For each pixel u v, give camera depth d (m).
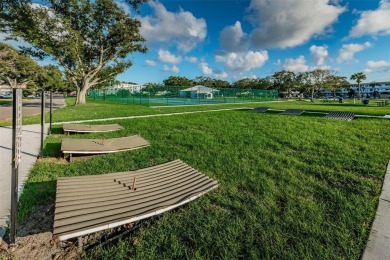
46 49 22.28
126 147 5.93
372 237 2.60
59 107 22.48
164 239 2.60
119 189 3.17
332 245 2.48
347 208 3.21
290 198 3.52
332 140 6.97
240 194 3.67
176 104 28.50
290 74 79.44
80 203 2.69
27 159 5.35
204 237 2.62
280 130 8.59
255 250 2.41
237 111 17.38
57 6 22.95
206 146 6.41
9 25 19.17
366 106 24.88
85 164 4.99
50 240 2.59
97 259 2.32
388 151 5.80
